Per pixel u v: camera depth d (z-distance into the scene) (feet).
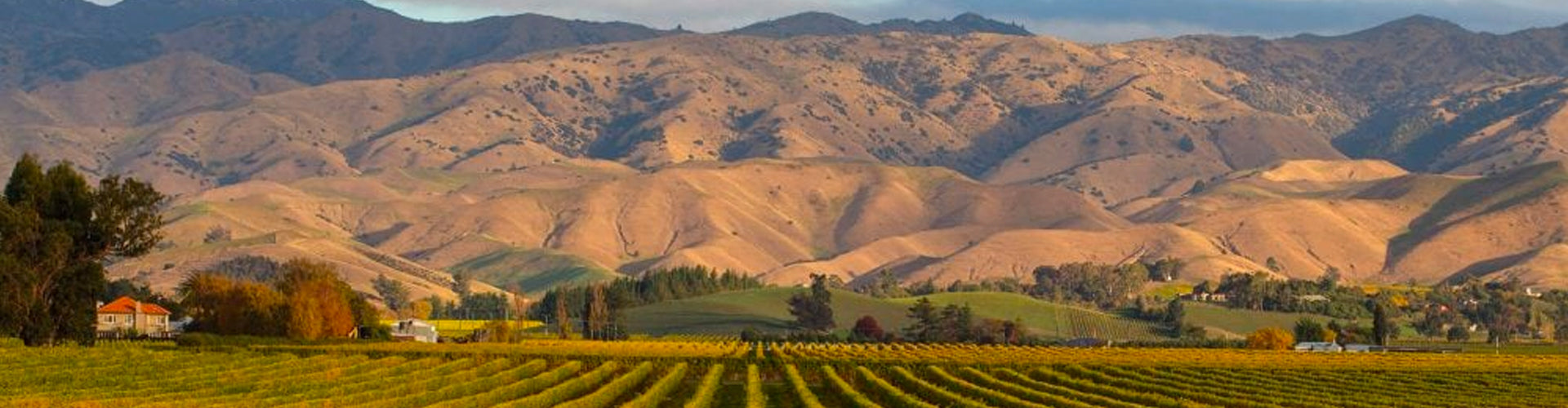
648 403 497.46
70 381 477.36
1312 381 645.10
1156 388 584.81
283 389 461.78
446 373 563.48
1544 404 521.24
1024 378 635.66
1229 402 518.37
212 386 468.75
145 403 398.62
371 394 450.30
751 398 503.20
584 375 602.44
